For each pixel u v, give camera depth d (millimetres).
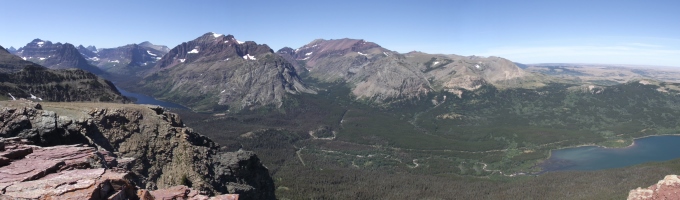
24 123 75875
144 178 79938
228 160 102125
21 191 39594
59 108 97000
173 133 100812
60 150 57375
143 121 101438
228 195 50469
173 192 49156
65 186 41000
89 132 90812
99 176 44781
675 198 80750
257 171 109375
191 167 93062
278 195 169625
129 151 92812
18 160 50406
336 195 172875
